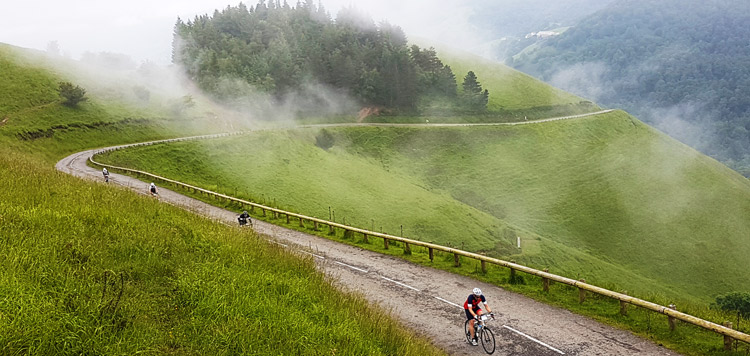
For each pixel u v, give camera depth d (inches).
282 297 452.4
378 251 896.9
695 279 2512.3
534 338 485.1
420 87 5546.3
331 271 737.0
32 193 626.2
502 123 4859.7
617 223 3016.7
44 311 297.9
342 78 5378.9
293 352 343.6
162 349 308.5
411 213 2566.4
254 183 2583.7
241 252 570.3
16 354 257.1
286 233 1095.0
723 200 3373.5
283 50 5595.5
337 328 405.7
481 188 3521.2
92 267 395.5
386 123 4815.5
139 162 2463.1
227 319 370.0
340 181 2915.8
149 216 661.9
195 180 2484.0
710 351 444.8
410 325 523.5
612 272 2362.2
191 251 531.5
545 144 4347.9
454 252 772.6
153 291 395.2
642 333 491.8
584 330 502.6
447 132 4402.1
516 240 2524.6
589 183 3592.5
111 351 280.5
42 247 405.7
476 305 472.1
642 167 3917.3
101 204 647.1
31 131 2753.4
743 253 2755.9
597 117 5152.6
